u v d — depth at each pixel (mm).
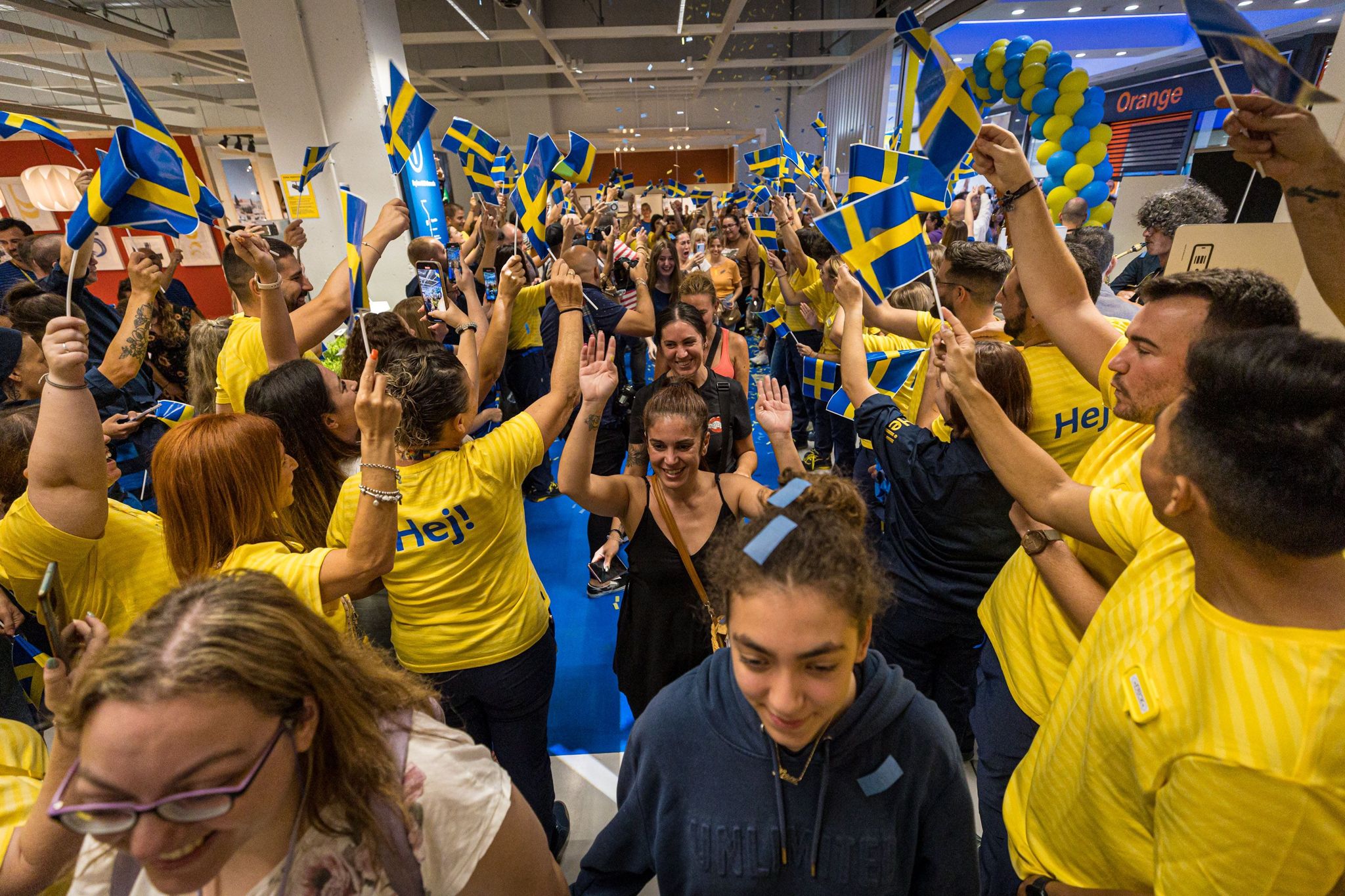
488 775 906
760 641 794
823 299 4242
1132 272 4285
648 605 1873
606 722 2717
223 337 2564
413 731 867
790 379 5570
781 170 6207
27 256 4145
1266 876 697
